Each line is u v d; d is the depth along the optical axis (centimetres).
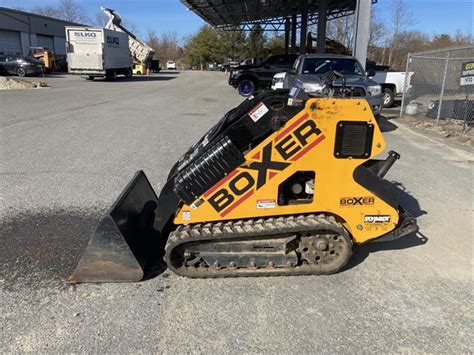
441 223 429
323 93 333
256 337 253
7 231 397
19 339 248
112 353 238
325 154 303
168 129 945
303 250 320
